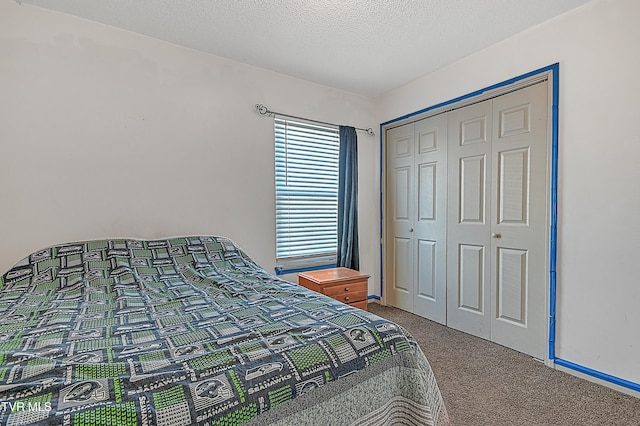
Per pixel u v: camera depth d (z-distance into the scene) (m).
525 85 2.24
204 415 0.73
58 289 1.66
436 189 2.93
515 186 2.32
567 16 1.99
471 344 2.46
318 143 3.21
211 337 1.06
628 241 1.77
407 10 1.98
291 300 1.50
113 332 1.11
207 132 2.57
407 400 1.11
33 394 0.70
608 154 1.83
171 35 2.30
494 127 2.45
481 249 2.56
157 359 0.89
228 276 1.98
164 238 2.32
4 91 1.90
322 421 0.91
